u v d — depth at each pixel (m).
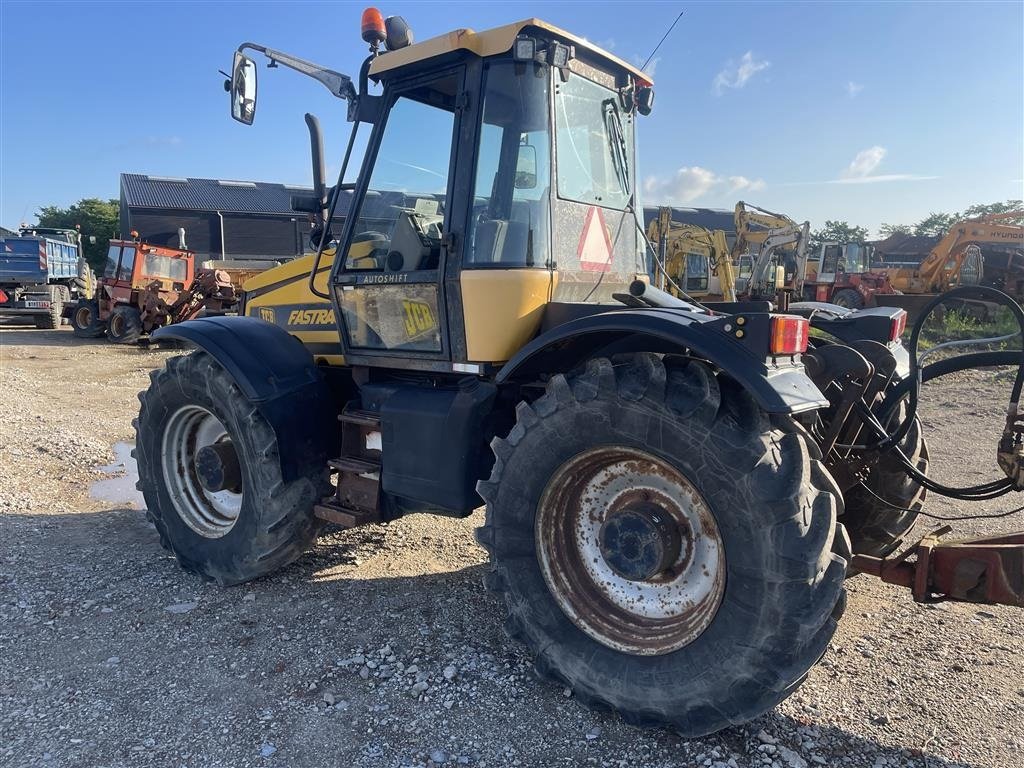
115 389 10.45
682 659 2.59
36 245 19.95
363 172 3.73
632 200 3.92
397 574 4.09
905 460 3.13
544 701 2.87
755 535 2.41
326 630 3.43
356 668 3.10
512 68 3.22
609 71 3.70
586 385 2.75
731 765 2.49
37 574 4.05
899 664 3.12
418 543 4.56
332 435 3.93
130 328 15.99
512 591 2.97
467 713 2.79
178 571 4.13
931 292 19.45
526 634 2.97
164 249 16.84
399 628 3.45
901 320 3.77
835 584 2.36
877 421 3.16
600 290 3.63
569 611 2.91
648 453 2.64
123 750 2.57
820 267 22.02
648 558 2.71
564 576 2.95
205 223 31.61
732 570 2.46
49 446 6.74
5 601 3.71
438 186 3.49
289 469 3.74
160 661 3.16
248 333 3.93
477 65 3.26
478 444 3.31
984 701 2.85
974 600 2.68
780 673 2.39
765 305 3.03
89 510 5.20
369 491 3.65
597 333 2.98
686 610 2.71
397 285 3.56
